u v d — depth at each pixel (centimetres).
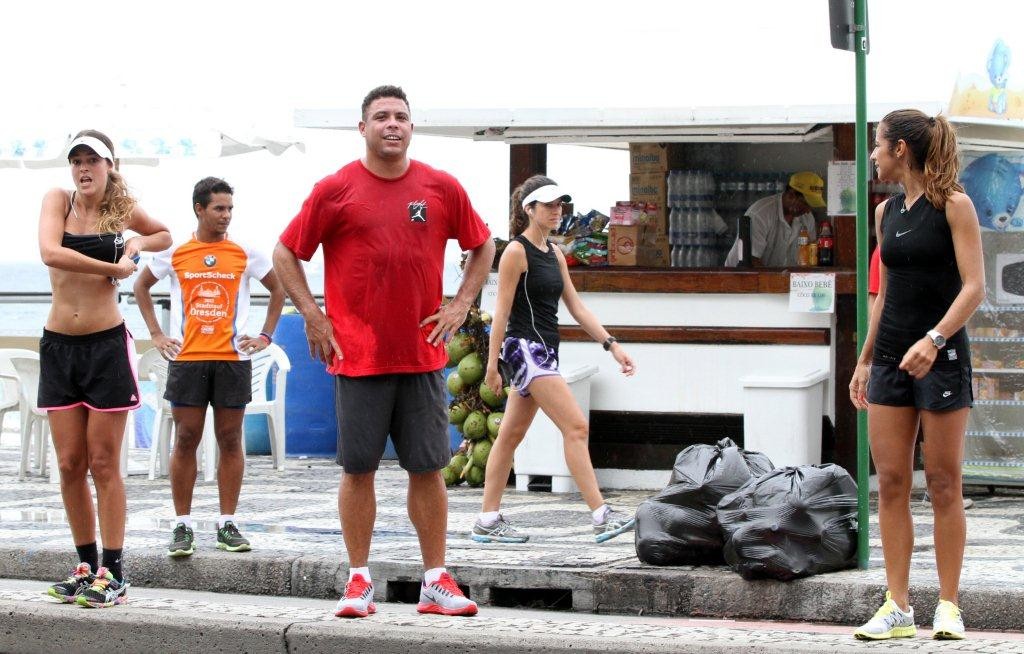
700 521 859
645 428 1320
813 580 809
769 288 1282
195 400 941
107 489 820
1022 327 1288
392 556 902
